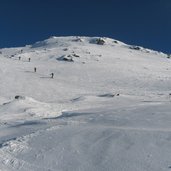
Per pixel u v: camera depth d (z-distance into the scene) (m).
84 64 83.62
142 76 74.62
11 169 10.26
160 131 12.75
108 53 113.56
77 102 37.34
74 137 12.92
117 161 10.28
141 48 143.38
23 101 31.94
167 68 95.75
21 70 65.44
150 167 9.64
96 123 15.95
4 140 13.72
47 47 136.12
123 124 15.11
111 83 64.88
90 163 10.40
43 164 10.60
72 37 160.62
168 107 19.86
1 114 26.83
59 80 61.62
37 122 17.81
